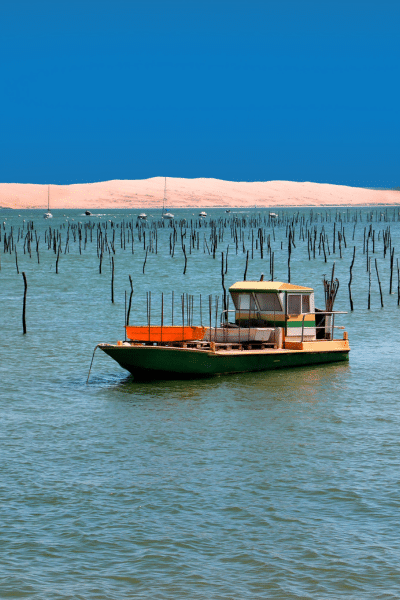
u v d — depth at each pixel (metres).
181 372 58.78
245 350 61.41
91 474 37.50
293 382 58.78
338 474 37.31
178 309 107.06
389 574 27.33
